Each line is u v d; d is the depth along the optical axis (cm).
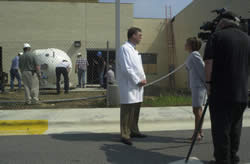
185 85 1417
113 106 726
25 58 732
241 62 276
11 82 1045
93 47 1431
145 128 538
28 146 409
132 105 418
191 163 331
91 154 370
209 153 372
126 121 420
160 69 1645
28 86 749
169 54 1650
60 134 486
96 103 778
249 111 646
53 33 1416
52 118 566
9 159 349
